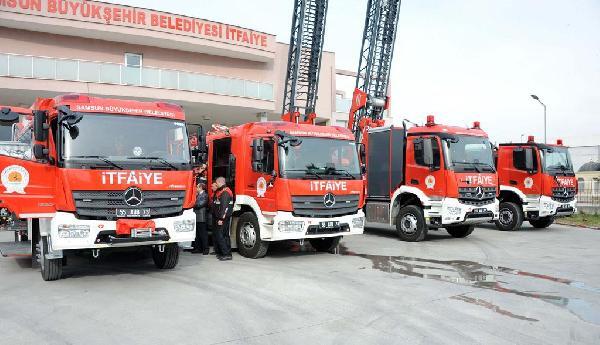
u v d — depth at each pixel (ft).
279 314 21.27
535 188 53.83
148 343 17.57
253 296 24.44
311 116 62.03
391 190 47.34
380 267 32.50
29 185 25.08
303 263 34.01
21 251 30.73
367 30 88.79
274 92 102.83
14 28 83.35
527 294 25.09
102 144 26.11
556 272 30.94
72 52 87.76
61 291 25.40
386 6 88.58
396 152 46.91
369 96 70.44
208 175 42.19
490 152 45.93
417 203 45.96
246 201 36.60
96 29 85.10
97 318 20.58
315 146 35.19
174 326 19.52
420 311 21.83
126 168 26.11
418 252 38.99
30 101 83.82
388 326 19.67
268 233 34.45
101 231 25.31
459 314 21.35
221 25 96.58
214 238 36.09
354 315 21.17
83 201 25.05
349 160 36.58
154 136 27.63
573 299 24.13
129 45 92.58
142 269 31.60
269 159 34.35
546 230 56.29
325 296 24.48
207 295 24.59
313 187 34.17
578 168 96.99
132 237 25.75
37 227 30.09
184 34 92.43
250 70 105.19
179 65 97.45
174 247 30.53
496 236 49.88
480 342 17.81
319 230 34.22
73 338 18.11
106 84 81.97
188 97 88.89
